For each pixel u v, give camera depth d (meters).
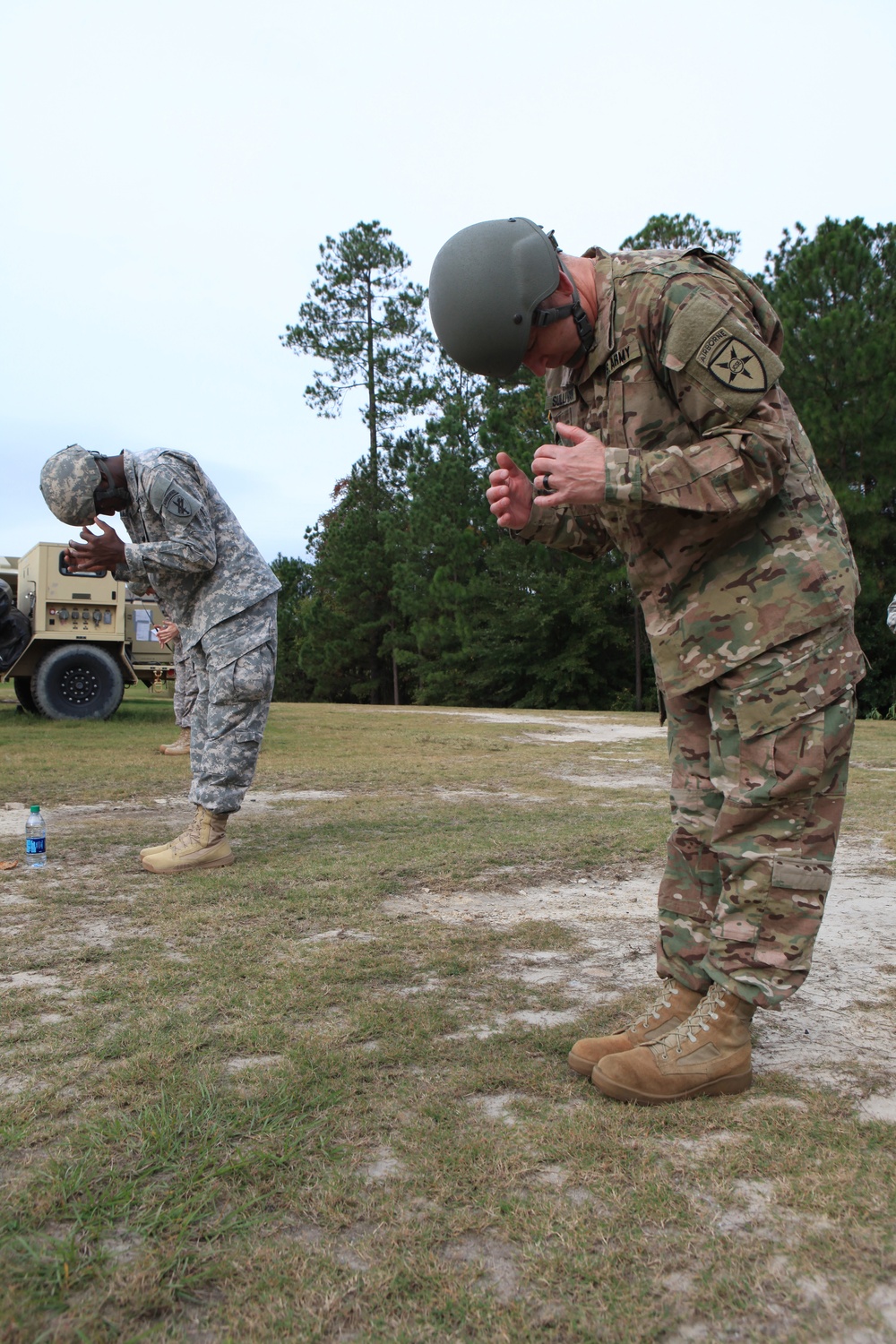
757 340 1.72
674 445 1.85
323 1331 1.18
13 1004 2.27
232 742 3.76
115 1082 1.83
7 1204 1.43
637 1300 1.23
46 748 8.06
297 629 46.91
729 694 1.84
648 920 3.11
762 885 1.82
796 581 1.80
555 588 29.08
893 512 21.44
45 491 3.54
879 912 3.23
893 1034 2.17
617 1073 1.81
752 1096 1.84
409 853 4.12
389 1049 2.01
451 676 31.47
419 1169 1.54
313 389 38.91
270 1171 1.53
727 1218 1.42
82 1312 1.21
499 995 2.37
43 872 3.73
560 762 7.89
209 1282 1.27
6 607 10.03
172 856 3.75
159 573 3.65
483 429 29.41
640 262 1.86
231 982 2.43
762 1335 1.17
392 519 34.31
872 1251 1.34
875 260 21.58
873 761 8.02
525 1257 1.32
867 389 20.17
